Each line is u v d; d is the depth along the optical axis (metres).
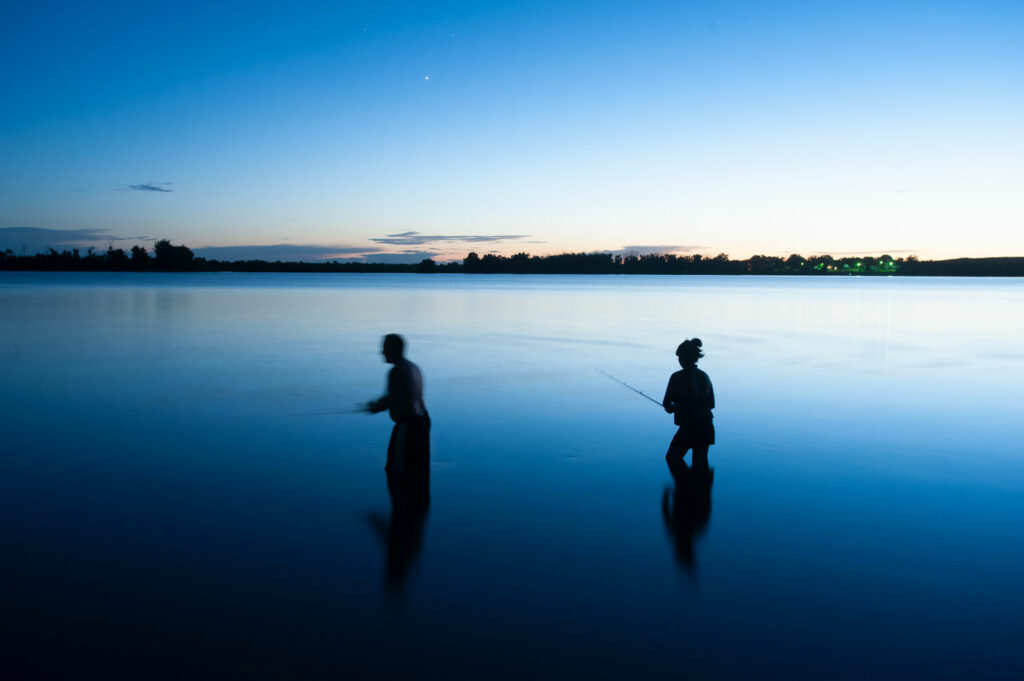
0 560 4.04
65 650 3.07
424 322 23.00
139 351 14.37
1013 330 21.22
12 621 3.32
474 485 5.65
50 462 6.16
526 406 9.09
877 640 3.22
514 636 3.23
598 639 3.21
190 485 5.52
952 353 15.29
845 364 13.45
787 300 42.75
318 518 4.80
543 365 13.02
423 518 4.83
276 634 3.22
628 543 4.41
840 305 36.56
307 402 9.05
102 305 30.33
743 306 34.94
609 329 20.88
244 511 4.93
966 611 3.52
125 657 3.02
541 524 4.75
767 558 4.18
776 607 3.54
